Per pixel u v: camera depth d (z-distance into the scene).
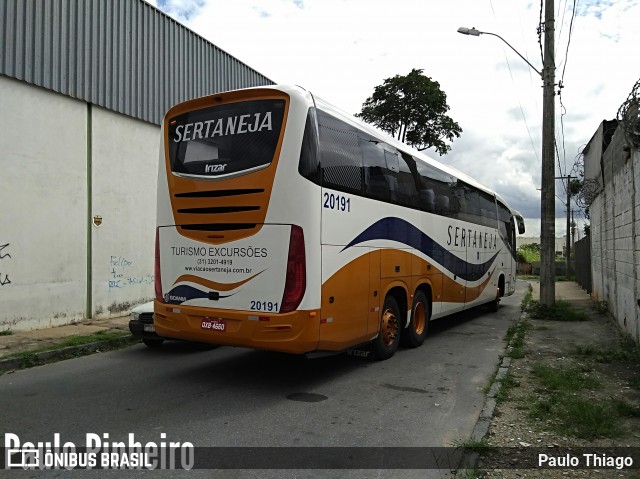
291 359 8.45
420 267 9.40
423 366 8.10
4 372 7.47
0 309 9.66
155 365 7.97
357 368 7.91
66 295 10.99
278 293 6.09
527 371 7.57
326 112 6.73
